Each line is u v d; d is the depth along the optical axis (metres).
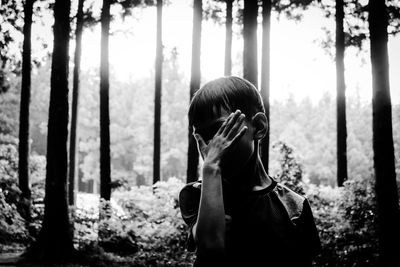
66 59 10.00
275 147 13.18
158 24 16.69
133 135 50.12
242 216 1.01
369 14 8.20
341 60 15.23
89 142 46.84
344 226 9.25
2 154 17.47
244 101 1.05
